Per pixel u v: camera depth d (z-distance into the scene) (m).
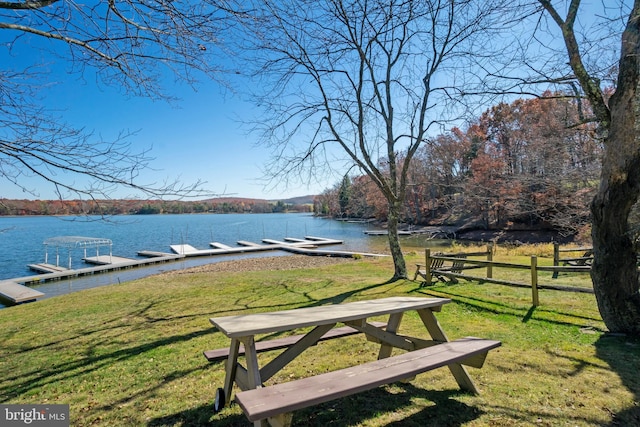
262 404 1.87
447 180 16.45
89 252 26.16
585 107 8.95
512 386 3.07
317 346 4.25
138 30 3.45
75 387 3.54
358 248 25.33
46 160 3.09
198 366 3.91
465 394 2.95
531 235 26.84
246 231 49.03
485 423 2.51
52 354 4.60
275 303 7.09
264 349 3.11
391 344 3.40
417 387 3.12
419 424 2.53
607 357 3.62
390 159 9.38
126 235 42.88
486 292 7.16
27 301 11.53
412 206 44.31
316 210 92.62
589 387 3.01
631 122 3.65
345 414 2.71
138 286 10.09
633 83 3.62
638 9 3.57
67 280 15.36
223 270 15.41
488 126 22.58
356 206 51.44
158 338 5.04
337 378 2.21
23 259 22.44
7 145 2.93
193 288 9.23
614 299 4.16
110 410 3.02
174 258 21.67
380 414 2.69
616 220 3.96
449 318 5.41
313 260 18.55
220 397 2.87
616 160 3.79
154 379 3.63
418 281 8.72
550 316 5.27
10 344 5.15
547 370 3.38
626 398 2.80
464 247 22.03
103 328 5.75
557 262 9.12
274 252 25.41
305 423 2.61
